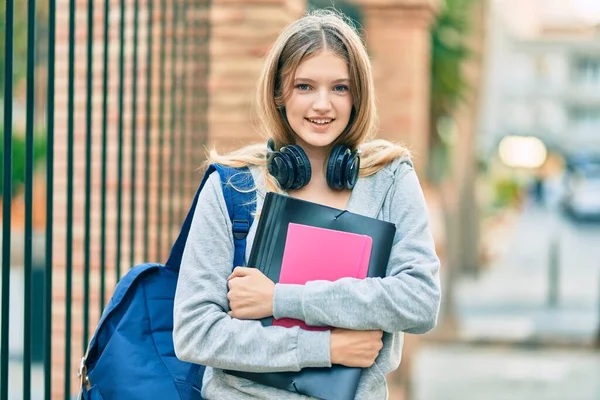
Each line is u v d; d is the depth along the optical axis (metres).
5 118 2.62
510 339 13.52
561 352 13.12
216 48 5.92
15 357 10.12
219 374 2.38
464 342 13.61
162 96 4.43
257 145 2.56
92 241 5.73
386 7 9.18
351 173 2.43
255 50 5.90
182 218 4.87
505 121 61.81
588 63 71.44
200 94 5.59
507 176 45.47
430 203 10.27
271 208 2.36
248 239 2.41
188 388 2.43
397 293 2.28
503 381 10.88
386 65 9.27
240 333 2.27
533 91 71.12
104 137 3.56
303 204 2.36
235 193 2.43
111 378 2.41
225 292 2.36
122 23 3.73
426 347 13.40
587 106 71.62
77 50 5.77
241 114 5.90
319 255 2.34
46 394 3.03
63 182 5.90
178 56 5.60
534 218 43.25
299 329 2.28
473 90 16.47
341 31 2.43
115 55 5.70
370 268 2.34
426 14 9.22
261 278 2.31
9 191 2.62
